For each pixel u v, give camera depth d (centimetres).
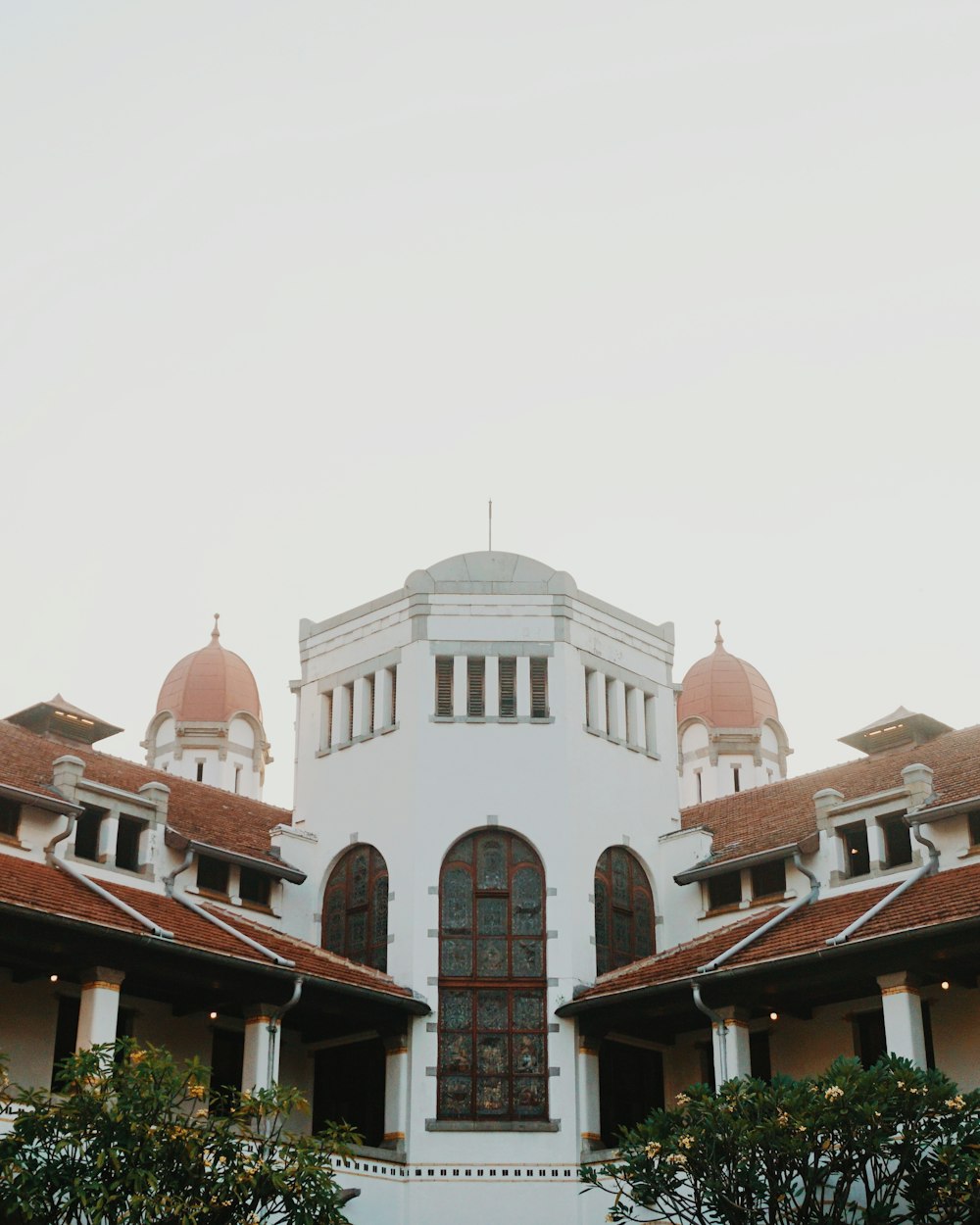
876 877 3881
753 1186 2919
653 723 4678
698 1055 4181
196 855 4150
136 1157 2731
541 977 4097
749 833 4456
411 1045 4003
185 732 7125
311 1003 3800
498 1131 3912
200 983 3603
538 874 4222
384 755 4431
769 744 7100
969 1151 2805
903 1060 2984
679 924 4362
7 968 3562
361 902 4338
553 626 4478
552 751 4341
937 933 3278
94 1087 2794
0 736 4206
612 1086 4112
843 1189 2927
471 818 4266
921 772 3881
